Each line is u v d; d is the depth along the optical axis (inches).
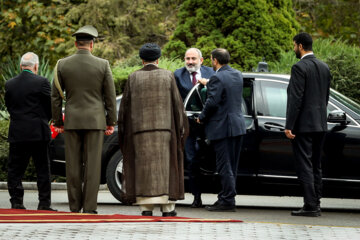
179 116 593.3
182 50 1412.4
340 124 708.0
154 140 581.6
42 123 686.5
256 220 656.4
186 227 495.8
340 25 1993.1
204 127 720.3
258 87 735.1
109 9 1747.0
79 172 627.8
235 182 723.4
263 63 853.8
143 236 451.5
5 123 1140.5
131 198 587.8
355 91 1151.0
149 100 585.3
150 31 1806.1
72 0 1815.9
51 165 773.3
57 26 1755.7
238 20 1392.7
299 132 671.8
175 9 1859.0
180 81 765.3
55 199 868.0
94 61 626.8
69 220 516.7
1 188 990.4
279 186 719.1
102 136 628.1
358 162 705.6
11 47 1831.9
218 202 724.0
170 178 587.2
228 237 460.4
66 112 623.2
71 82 621.6
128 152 593.6
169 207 598.2
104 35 1779.0
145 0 1798.7
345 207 821.9
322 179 709.3
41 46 1765.5
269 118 722.2
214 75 705.0
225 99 702.5
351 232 494.6
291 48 1432.1
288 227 509.4
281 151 715.4
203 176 740.0
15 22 1763.0
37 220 515.2
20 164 696.4
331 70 1164.5
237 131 699.4
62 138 769.6
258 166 719.7
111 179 751.1
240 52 1376.7
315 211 690.2
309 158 681.0
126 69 1167.0
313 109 671.8
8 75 1485.0
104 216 579.5
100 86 627.5
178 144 595.5
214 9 1409.9
